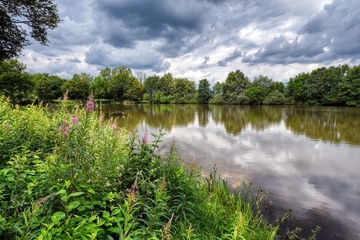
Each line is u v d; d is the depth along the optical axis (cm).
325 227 485
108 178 279
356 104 5103
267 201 580
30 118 412
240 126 2038
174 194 343
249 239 345
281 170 834
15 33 1232
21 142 346
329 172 827
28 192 210
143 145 353
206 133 1609
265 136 1536
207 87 7575
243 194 604
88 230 182
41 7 1237
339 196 637
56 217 179
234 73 7956
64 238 174
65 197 188
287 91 7100
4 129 344
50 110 591
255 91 6600
